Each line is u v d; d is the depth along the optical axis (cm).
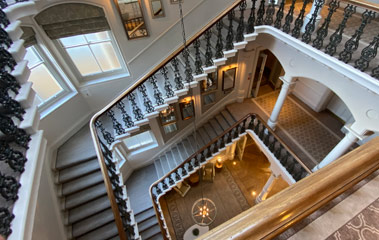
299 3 540
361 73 288
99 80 493
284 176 477
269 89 741
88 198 386
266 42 481
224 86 620
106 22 409
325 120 596
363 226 91
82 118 500
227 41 429
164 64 394
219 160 720
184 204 677
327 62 333
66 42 421
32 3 317
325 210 95
